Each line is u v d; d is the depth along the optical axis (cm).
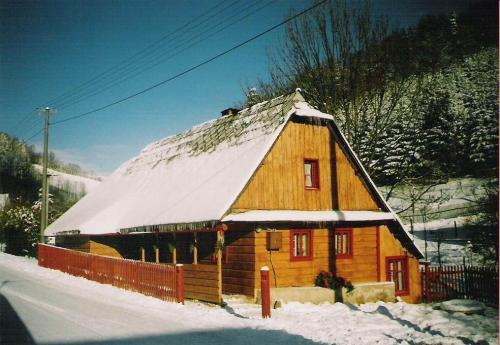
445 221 4075
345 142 1911
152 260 2166
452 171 4059
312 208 1789
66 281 1867
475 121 5628
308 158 1823
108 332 986
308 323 1159
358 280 1864
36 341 905
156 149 2877
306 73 2602
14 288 1647
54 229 2811
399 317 1326
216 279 1614
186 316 1172
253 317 1225
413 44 2739
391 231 1998
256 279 1548
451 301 1545
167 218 1761
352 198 1925
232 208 1562
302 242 1733
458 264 2692
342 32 2488
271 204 1672
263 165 1681
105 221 2244
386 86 2647
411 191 3575
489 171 4697
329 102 2528
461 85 7338
